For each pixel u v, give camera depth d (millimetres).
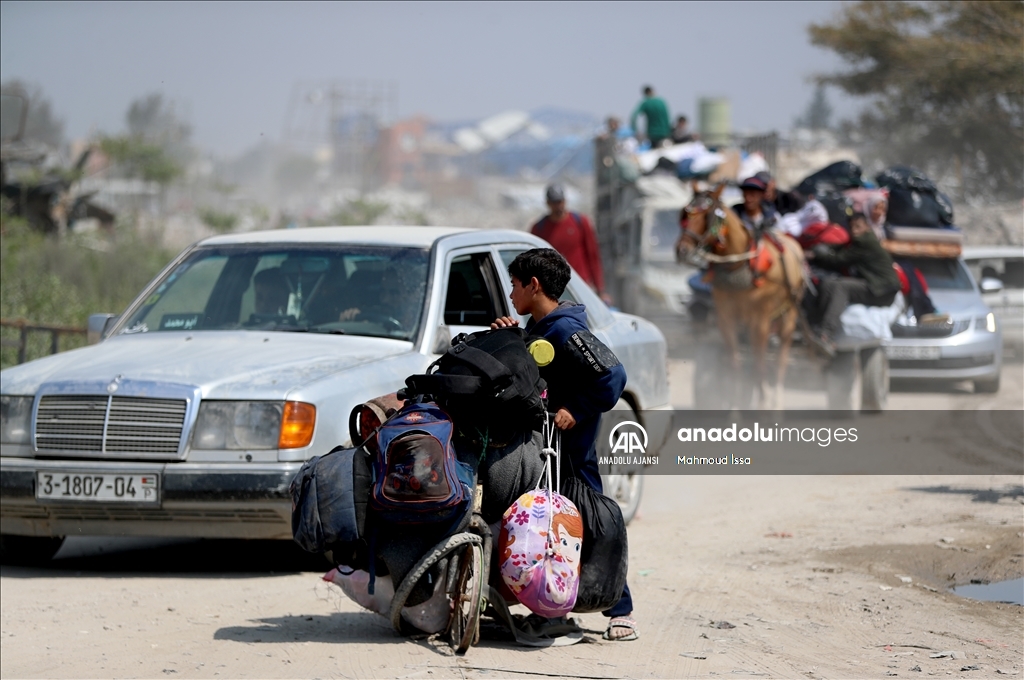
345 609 22500
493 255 29547
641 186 90000
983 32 123438
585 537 19156
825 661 18953
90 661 18734
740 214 51719
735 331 51969
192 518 23875
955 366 59875
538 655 18953
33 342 53000
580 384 18875
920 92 128500
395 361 25922
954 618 21828
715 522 31969
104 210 137125
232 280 29469
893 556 26766
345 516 17938
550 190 49750
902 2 125812
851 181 61656
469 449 18750
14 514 24953
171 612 22312
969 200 130750
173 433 24016
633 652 19359
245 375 24516
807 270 53406
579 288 30828
